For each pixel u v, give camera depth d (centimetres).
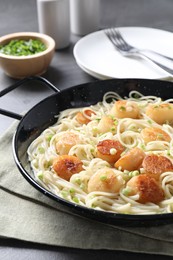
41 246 65
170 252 63
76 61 98
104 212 61
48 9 103
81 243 65
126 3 126
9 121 85
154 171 68
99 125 78
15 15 121
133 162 70
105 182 67
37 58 94
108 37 101
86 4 109
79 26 112
